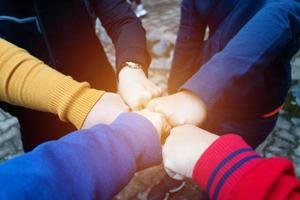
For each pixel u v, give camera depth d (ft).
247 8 3.04
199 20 3.76
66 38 3.24
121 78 2.59
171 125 2.04
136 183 6.21
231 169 1.38
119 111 1.97
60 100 1.93
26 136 3.66
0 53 2.06
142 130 1.58
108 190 1.30
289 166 1.28
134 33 3.07
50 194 1.12
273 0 2.61
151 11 13.00
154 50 10.05
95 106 1.98
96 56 3.67
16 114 3.43
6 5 2.87
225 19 3.30
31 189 1.10
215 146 1.52
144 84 2.45
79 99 1.97
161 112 2.04
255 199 1.18
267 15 2.42
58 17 3.11
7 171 1.16
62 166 1.23
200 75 2.20
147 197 5.88
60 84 1.97
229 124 3.49
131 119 1.65
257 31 2.34
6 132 7.42
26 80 2.00
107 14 3.31
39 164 1.20
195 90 2.10
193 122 2.06
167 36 10.78
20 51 2.14
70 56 3.34
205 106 2.10
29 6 2.91
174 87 4.47
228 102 3.22
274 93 3.33
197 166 1.52
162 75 9.29
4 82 2.01
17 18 2.92
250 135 3.67
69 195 1.17
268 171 1.25
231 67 2.22
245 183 1.26
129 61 2.72
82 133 1.44
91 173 1.25
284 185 1.19
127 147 1.45
